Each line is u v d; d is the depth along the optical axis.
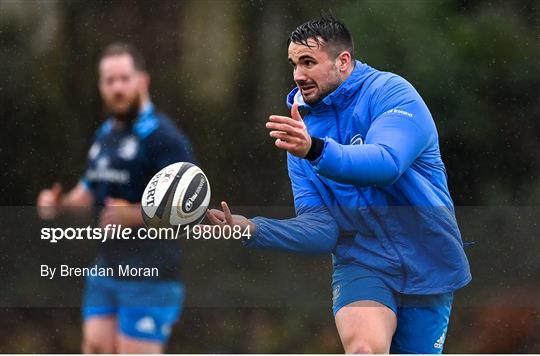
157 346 16.47
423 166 12.98
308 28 12.97
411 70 29.19
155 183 14.40
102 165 17.53
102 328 16.69
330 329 26.12
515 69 29.33
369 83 12.98
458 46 29.11
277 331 26.05
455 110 29.38
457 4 29.36
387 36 29.09
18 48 32.09
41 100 31.69
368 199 13.02
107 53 17.95
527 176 29.38
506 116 29.39
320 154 11.24
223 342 25.61
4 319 26.59
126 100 17.70
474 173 29.50
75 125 31.67
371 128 12.38
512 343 24.42
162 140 17.19
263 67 32.16
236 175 30.88
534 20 29.45
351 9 29.48
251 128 31.52
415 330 13.35
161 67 32.22
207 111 31.77
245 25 32.41
